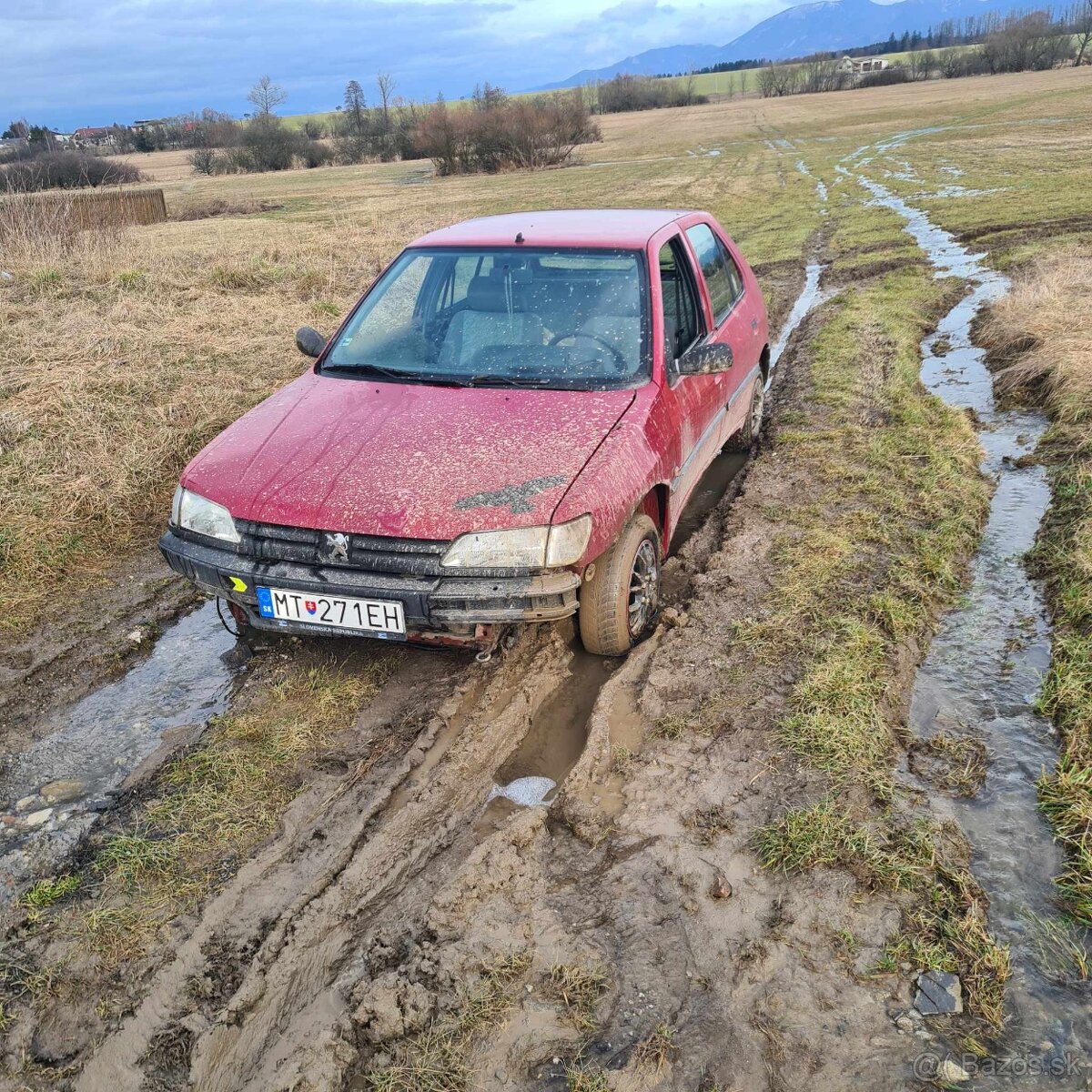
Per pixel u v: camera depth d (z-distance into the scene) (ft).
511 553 9.94
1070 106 149.59
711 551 15.57
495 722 10.96
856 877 8.29
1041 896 8.14
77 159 111.96
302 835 9.20
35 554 15.44
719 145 156.76
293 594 10.41
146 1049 7.02
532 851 8.92
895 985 7.26
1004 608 13.28
